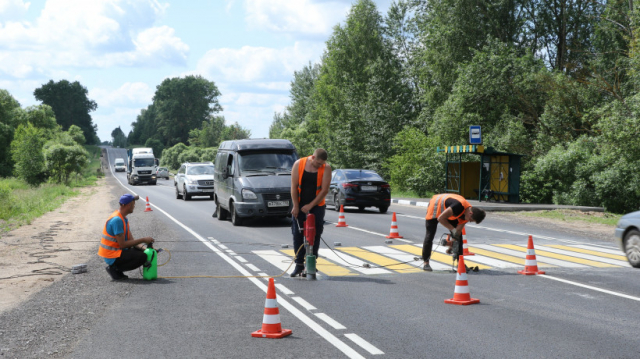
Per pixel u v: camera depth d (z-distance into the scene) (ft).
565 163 83.46
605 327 18.63
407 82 167.02
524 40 121.70
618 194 80.23
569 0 118.42
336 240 42.52
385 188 67.41
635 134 73.82
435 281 26.96
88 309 21.53
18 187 134.92
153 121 553.64
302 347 16.53
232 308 21.54
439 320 19.61
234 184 53.72
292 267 31.04
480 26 117.70
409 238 43.62
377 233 46.93
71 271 29.68
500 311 20.88
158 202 90.38
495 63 105.50
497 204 74.84
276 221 58.03
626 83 91.66
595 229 51.39
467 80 105.91
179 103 481.05
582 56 114.62
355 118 142.31
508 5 115.65
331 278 27.89
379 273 29.25
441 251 36.83
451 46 119.44
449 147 85.81
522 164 96.37
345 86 166.09
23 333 18.31
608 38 103.09
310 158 28.58
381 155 133.69
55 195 108.58
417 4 142.92
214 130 348.38
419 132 112.37
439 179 101.14
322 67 187.93
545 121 96.84
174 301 22.82
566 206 70.49
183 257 34.53
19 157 160.35
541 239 43.65
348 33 172.65
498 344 16.74
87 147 535.19
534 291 24.43
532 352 15.96
